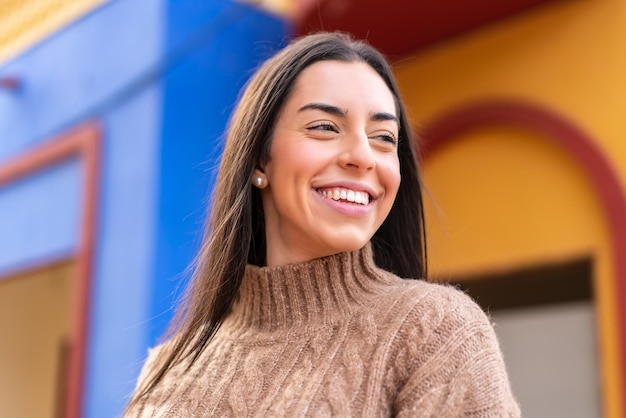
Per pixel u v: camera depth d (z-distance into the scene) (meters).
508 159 4.46
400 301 1.50
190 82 4.77
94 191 5.01
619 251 3.82
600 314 3.89
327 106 1.57
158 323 4.40
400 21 4.59
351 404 1.39
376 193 1.60
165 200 4.58
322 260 1.61
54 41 5.77
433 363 1.38
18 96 6.04
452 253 4.63
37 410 7.29
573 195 4.13
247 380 1.56
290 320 1.62
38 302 7.20
